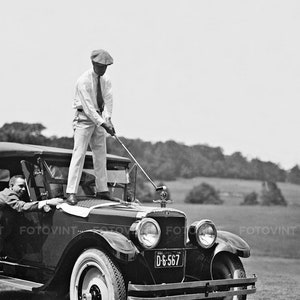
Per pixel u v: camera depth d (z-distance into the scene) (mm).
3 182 8805
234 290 7328
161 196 7426
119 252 6508
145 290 6480
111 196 8203
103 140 8078
